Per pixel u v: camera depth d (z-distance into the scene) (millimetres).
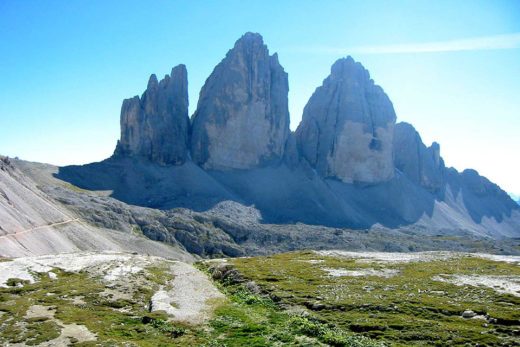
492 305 46125
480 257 91000
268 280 65750
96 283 62219
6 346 35781
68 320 42875
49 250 114312
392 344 35656
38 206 145875
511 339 35594
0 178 136750
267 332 39406
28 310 46719
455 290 54406
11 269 69125
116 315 46000
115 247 162625
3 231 102625
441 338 36375
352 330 40031
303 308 48656
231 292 62438
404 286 57844
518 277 62656
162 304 50469
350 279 64125
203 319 44969
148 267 81812
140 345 35875
